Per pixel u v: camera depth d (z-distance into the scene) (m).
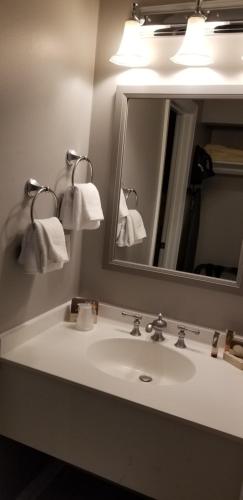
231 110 1.59
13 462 1.90
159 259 1.78
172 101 1.67
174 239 1.74
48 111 1.51
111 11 1.73
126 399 1.27
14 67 1.29
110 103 1.79
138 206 1.79
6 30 1.22
